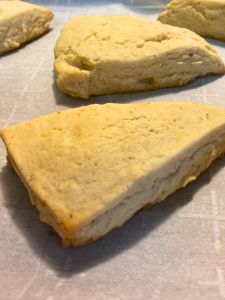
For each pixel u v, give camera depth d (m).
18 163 0.13
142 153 0.12
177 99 0.18
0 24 0.21
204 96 0.18
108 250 0.11
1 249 0.11
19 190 0.13
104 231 0.12
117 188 0.12
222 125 0.14
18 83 0.19
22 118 0.17
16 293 0.10
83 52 0.18
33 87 0.18
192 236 0.12
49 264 0.11
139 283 0.11
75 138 0.13
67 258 0.11
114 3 0.26
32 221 0.12
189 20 0.23
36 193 0.12
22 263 0.11
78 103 0.18
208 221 0.12
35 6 0.23
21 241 0.12
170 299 0.10
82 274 0.11
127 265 0.11
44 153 0.12
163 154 0.12
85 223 0.11
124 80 0.18
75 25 0.20
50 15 0.23
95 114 0.14
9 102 0.17
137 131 0.13
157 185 0.13
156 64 0.18
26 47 0.22
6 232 0.12
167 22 0.23
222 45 0.22
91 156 0.12
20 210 0.13
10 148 0.13
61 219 0.11
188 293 0.10
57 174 0.12
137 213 0.13
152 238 0.12
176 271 0.11
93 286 0.11
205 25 0.22
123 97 0.18
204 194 0.13
